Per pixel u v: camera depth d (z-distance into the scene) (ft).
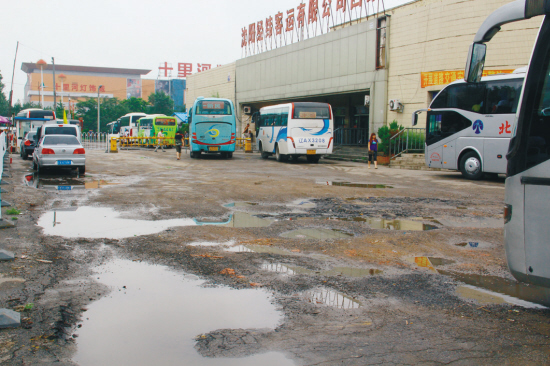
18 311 13.89
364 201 36.96
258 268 18.65
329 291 16.08
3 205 31.63
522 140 13.39
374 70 87.86
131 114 176.24
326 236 24.49
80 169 57.00
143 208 32.50
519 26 67.26
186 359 11.15
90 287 16.15
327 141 81.35
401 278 17.62
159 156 100.58
